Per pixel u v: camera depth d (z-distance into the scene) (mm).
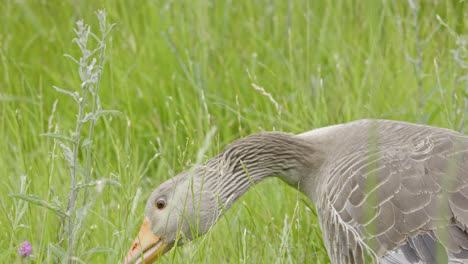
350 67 13242
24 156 11273
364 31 14281
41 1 15867
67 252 8000
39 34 15172
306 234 9984
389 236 7820
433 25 14227
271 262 9352
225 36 14797
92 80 7836
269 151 9375
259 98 12766
